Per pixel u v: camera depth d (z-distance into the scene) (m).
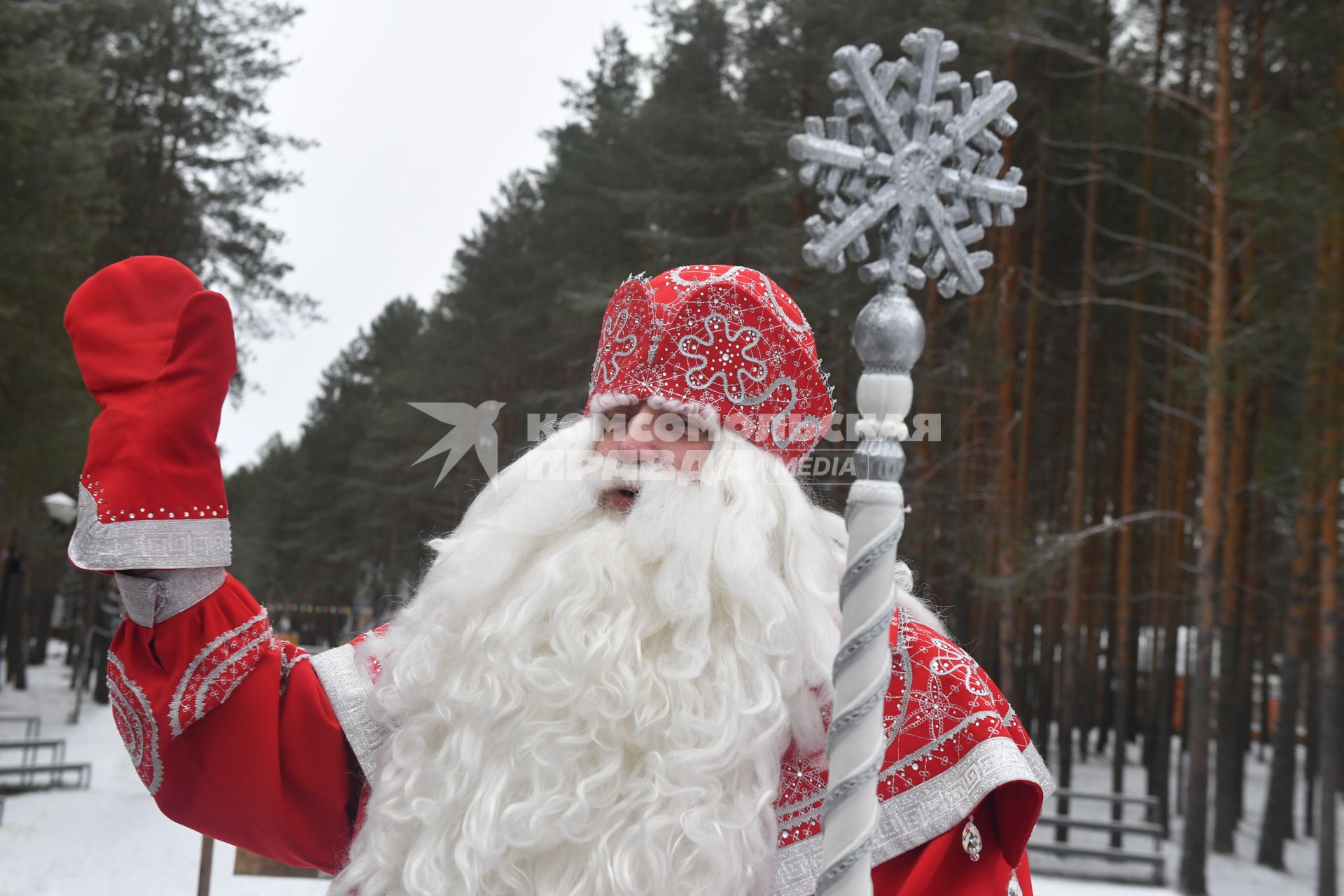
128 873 10.14
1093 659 27.39
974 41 14.94
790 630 1.41
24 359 14.91
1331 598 13.09
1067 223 20.94
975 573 17.48
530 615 1.42
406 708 1.52
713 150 20.88
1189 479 20.39
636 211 21.88
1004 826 1.40
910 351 1.25
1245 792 24.09
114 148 21.92
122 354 1.48
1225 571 17.09
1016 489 19.06
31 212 15.11
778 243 16.91
